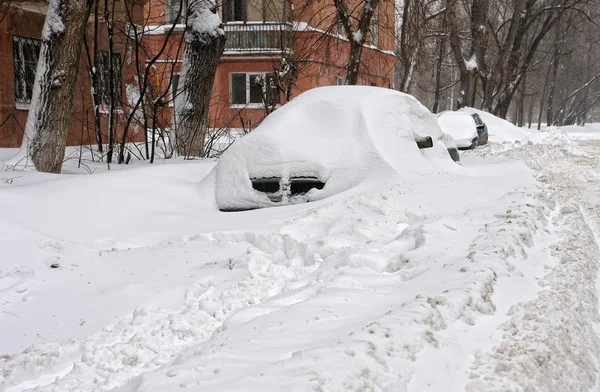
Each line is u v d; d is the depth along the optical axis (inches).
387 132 391.5
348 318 185.0
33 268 264.4
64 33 447.2
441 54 1878.7
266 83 874.8
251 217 348.5
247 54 1307.8
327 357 140.8
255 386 129.6
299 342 163.0
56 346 196.1
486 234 261.7
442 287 196.1
